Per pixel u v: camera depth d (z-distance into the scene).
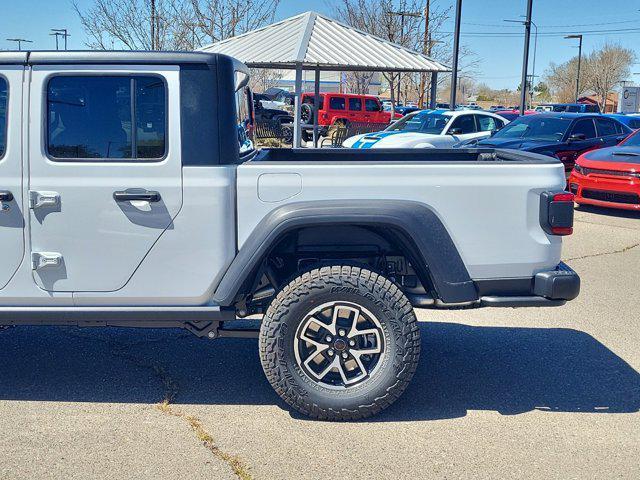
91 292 4.07
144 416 4.22
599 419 4.29
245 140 5.04
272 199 4.05
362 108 30.27
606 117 13.66
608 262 8.60
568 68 89.00
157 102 3.98
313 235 4.38
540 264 4.20
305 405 4.07
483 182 4.09
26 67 3.96
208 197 4.00
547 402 4.53
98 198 3.98
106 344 5.47
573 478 3.59
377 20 30.52
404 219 4.00
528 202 4.13
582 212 12.04
